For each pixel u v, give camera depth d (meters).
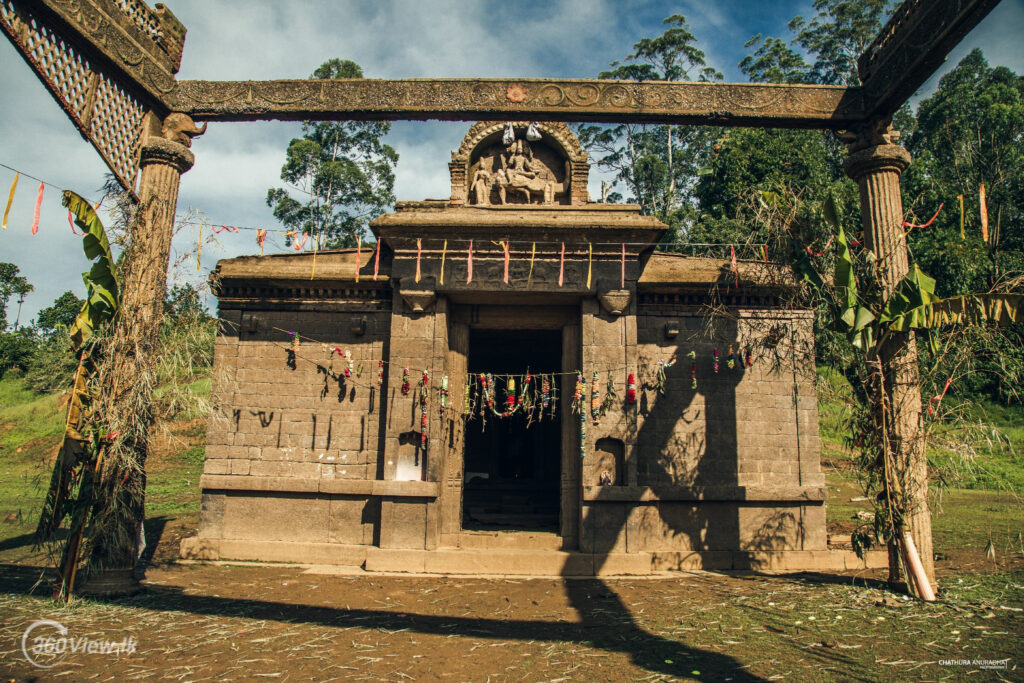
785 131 35.41
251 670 6.98
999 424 25.81
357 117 11.41
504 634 8.59
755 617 9.31
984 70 27.86
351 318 14.92
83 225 8.94
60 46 8.88
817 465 14.36
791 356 14.23
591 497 13.12
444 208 14.84
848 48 52.34
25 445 31.50
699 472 14.23
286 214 41.62
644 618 9.42
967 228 26.44
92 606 9.11
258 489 14.05
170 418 10.73
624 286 13.81
